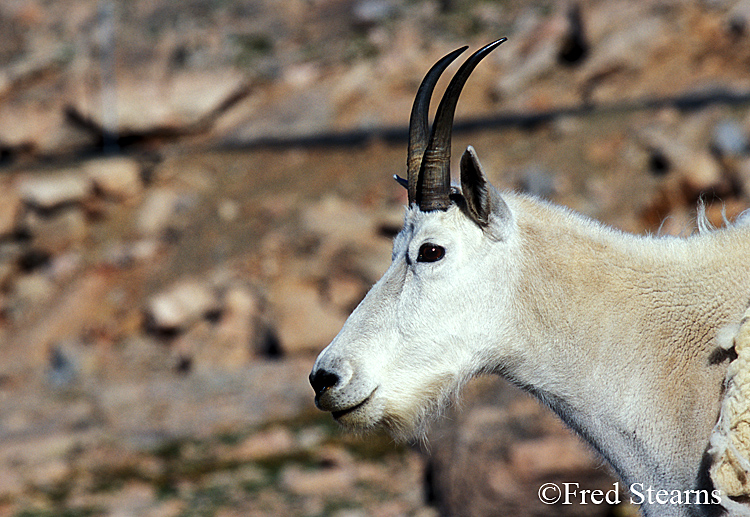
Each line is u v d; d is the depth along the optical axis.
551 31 107.31
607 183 76.12
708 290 13.45
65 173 100.19
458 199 14.02
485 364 14.12
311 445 43.94
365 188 88.81
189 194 96.88
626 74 95.88
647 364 13.40
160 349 71.12
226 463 42.50
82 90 114.50
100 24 135.25
